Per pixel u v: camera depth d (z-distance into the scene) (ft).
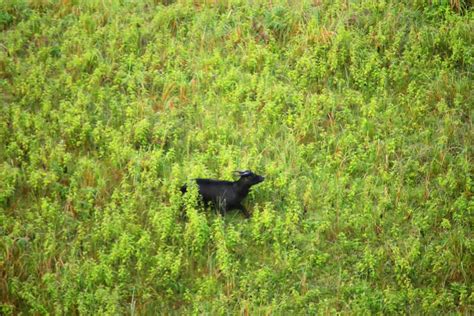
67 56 108.58
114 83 103.65
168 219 79.71
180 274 78.48
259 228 80.79
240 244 81.41
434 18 110.63
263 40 110.32
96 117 96.58
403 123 95.76
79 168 88.48
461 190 86.79
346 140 92.38
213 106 98.48
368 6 112.57
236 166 88.69
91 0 118.62
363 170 90.43
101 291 72.84
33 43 110.01
